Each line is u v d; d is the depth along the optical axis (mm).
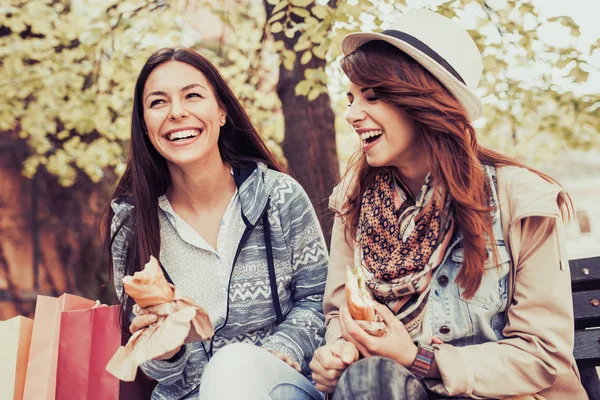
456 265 1932
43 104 6430
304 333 2299
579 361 2318
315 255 2459
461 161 1890
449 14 5211
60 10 6488
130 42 6062
